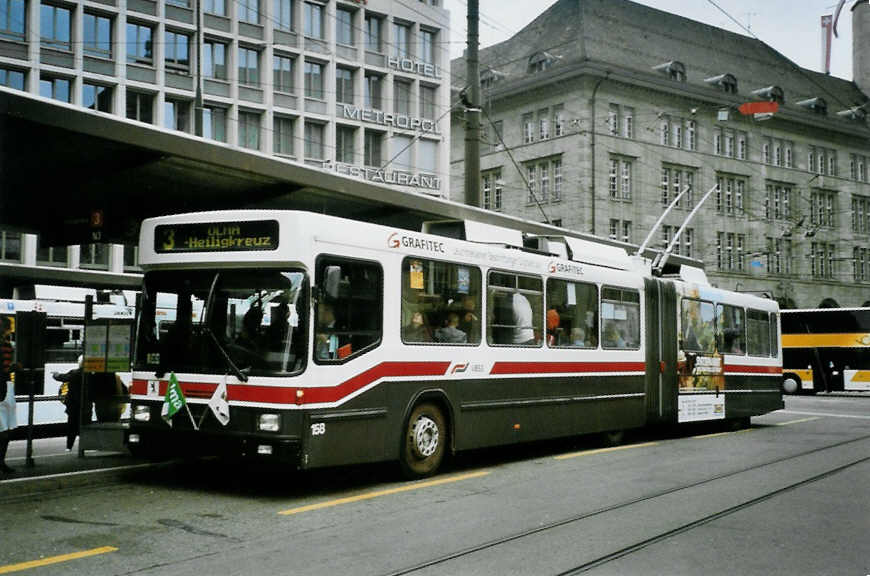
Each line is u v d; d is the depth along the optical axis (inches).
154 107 1635.1
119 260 1624.0
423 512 339.0
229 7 1731.1
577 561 262.5
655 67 2384.4
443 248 438.3
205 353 375.2
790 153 2699.3
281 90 1819.6
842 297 2810.0
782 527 318.0
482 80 2522.1
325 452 366.0
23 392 719.1
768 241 2603.3
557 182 2297.0
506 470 461.7
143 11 1611.7
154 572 246.5
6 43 1476.4
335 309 374.6
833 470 469.4
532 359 498.0
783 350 1492.4
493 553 272.4
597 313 562.6
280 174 496.7
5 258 1503.4
